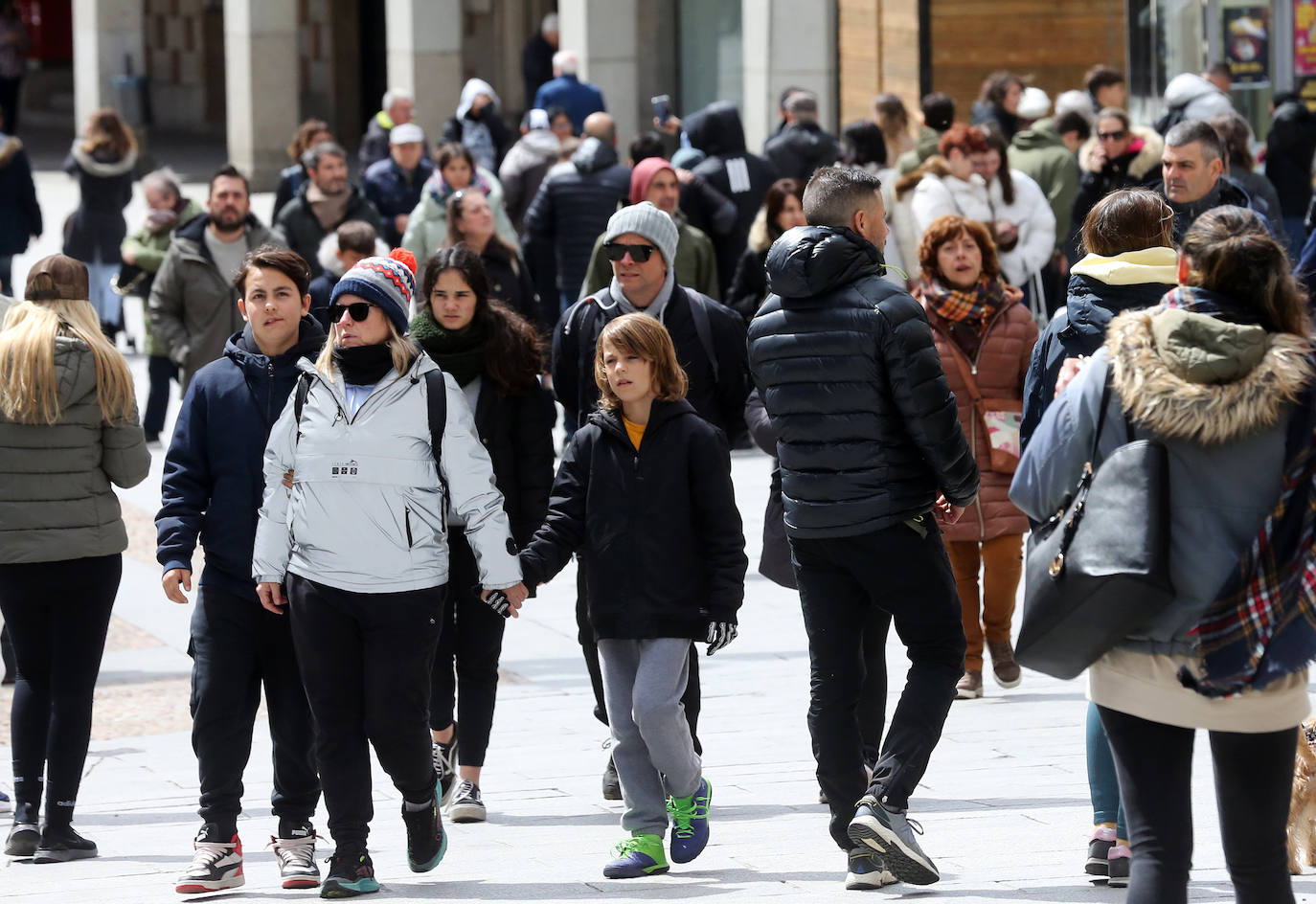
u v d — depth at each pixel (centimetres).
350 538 1839
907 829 1769
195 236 3931
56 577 2155
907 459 1803
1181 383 1338
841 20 7038
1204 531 1347
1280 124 4997
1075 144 4931
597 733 2723
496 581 1889
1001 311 2684
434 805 1959
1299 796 1830
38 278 2159
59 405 2122
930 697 1803
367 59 12212
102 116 5938
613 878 1933
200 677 1972
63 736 2164
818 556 1848
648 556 1941
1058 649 1395
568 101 6775
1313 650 1334
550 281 4797
